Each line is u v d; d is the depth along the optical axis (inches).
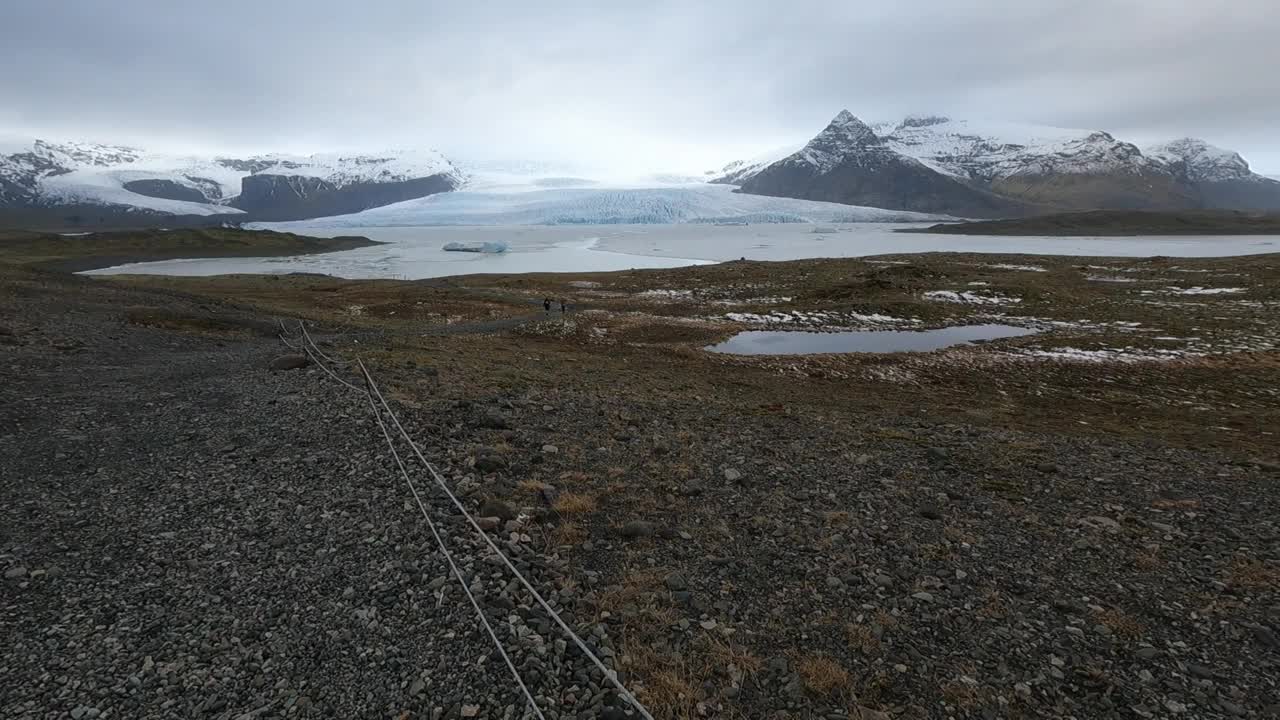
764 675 304.3
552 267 5871.1
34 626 309.0
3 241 6973.4
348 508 440.5
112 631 309.0
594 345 1841.8
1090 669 320.8
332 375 807.1
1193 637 353.4
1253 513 535.5
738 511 492.4
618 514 465.4
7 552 374.3
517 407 735.7
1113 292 2787.9
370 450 546.3
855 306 2529.5
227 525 418.0
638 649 312.8
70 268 5753.0
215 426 615.5
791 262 4397.1
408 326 2031.3
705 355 1706.4
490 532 408.5
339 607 332.5
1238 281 2913.4
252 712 262.1
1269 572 427.2
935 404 1206.3
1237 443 917.2
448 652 299.3
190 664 288.5
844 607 366.3
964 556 438.6
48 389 736.3
